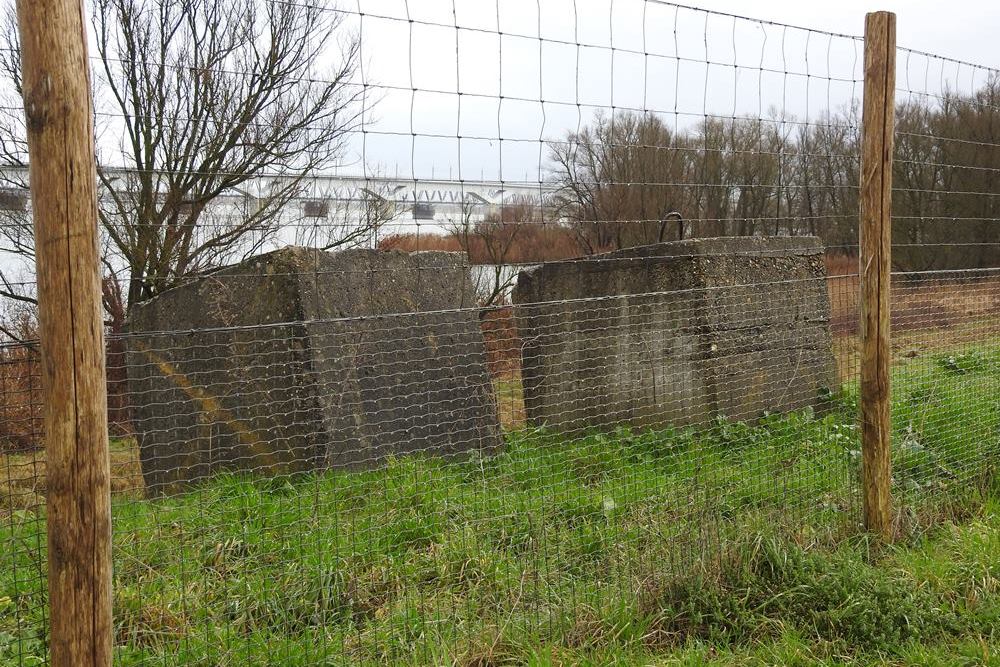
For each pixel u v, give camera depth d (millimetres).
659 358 5969
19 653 2701
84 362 2049
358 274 5336
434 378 5609
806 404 6414
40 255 2016
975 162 11102
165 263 7668
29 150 2002
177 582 3215
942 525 4223
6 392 2779
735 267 6043
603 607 3221
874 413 4000
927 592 3459
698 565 3426
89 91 2035
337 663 2832
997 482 4762
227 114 7973
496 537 3764
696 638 3188
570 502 4156
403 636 2969
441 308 5793
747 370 5988
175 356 5406
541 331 6598
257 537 3627
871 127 3982
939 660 2996
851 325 6383
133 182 7754
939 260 13312
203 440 5223
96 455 2084
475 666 2914
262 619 3100
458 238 8234
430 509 3998
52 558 2084
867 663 3021
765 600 3320
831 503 4195
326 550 3525
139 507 3885
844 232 10742
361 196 7418
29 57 1966
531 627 3098
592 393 6238
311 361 4875
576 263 6484
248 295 5152
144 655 2838
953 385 5699
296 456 4867
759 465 4633
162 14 7875
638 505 4082
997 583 3533
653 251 6039
